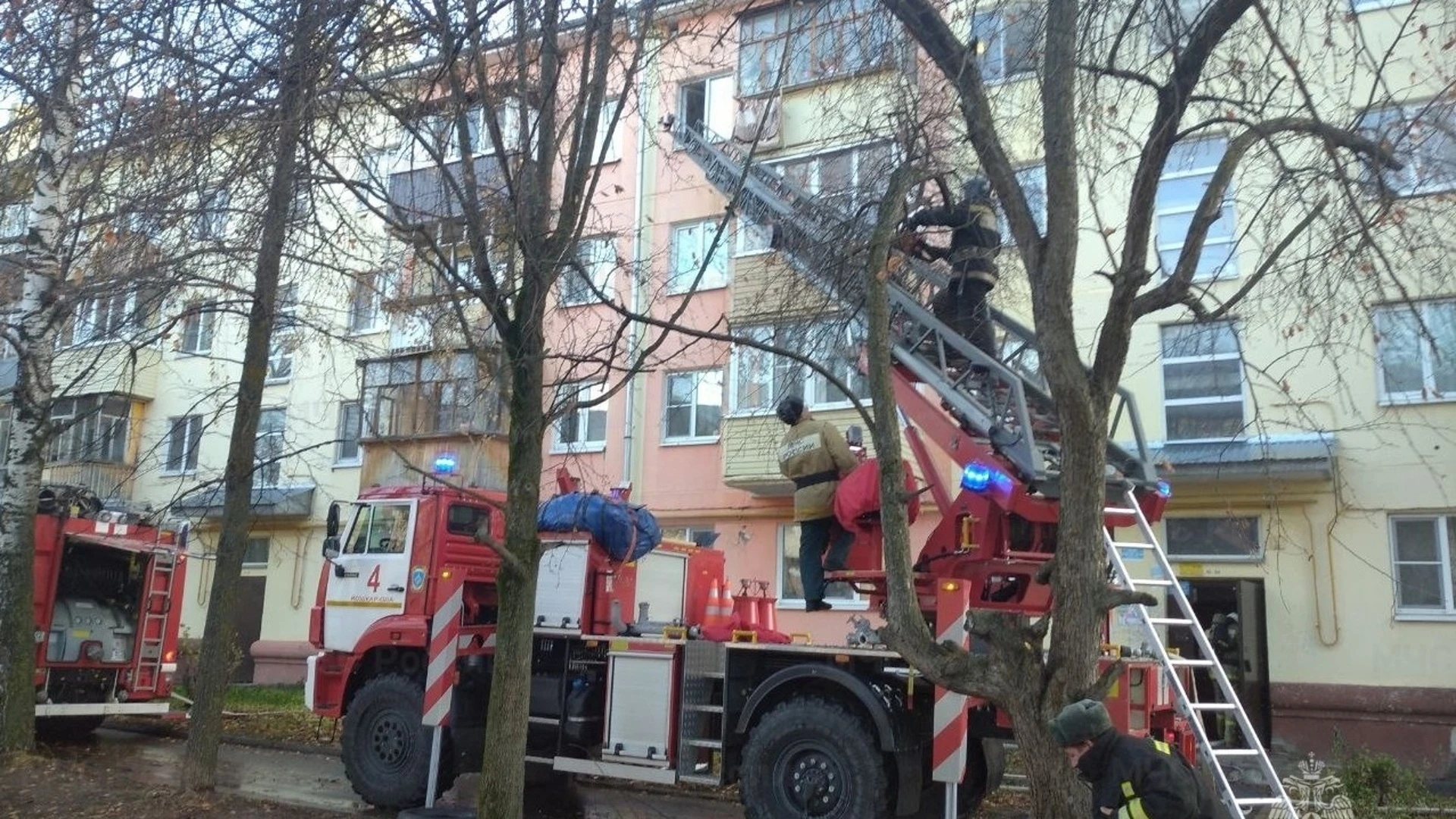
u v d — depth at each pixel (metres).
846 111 10.77
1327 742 12.98
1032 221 5.89
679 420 18.34
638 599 9.74
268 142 7.04
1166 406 14.13
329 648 10.21
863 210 7.73
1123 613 7.96
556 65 6.98
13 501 10.54
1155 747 4.61
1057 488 7.31
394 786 9.34
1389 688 12.75
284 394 22.36
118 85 7.11
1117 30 6.88
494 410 12.29
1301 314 7.32
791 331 9.02
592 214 10.14
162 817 8.20
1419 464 12.76
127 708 12.94
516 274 7.36
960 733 7.19
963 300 8.27
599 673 9.02
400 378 16.52
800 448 8.51
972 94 6.31
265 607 22.22
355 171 9.47
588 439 19.09
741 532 17.42
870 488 7.89
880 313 6.02
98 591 13.12
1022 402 7.52
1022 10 7.04
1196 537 14.02
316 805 9.69
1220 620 12.91
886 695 7.62
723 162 9.99
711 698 8.52
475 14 6.71
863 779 7.39
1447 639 12.60
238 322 14.22
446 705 8.98
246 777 11.17
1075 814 5.09
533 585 6.43
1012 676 5.38
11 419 10.79
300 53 6.81
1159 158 5.86
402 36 6.93
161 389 23.17
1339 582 13.12
